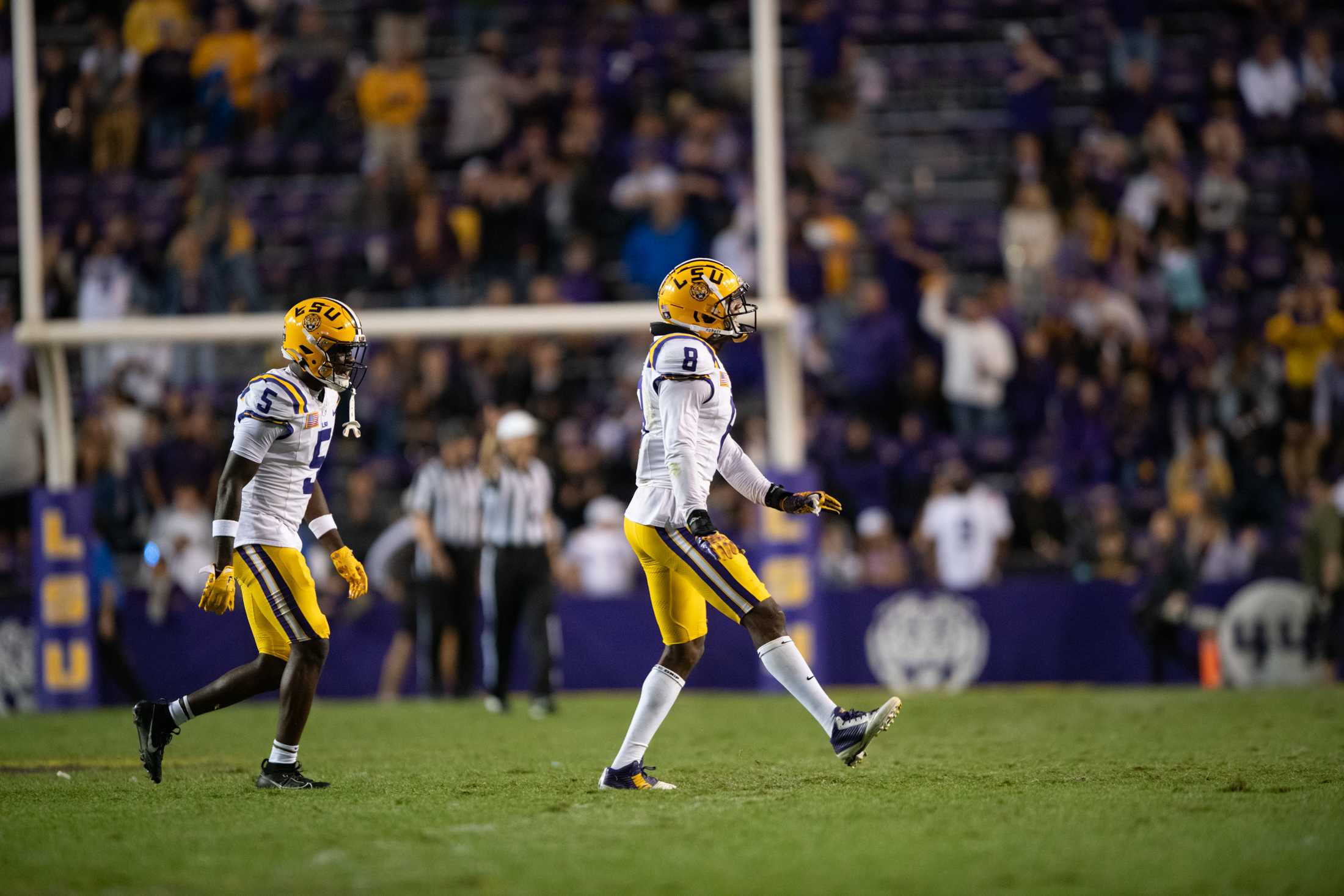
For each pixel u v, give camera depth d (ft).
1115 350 162.50
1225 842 49.29
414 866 46.57
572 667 136.87
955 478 145.48
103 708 128.77
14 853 49.73
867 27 201.77
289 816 57.06
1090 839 50.01
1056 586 137.28
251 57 156.56
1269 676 134.21
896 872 44.98
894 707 60.54
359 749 86.02
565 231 164.76
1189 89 192.24
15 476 145.69
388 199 154.40
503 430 113.39
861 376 162.40
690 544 61.87
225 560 63.46
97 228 142.82
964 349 161.17
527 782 67.00
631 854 48.24
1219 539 143.02
